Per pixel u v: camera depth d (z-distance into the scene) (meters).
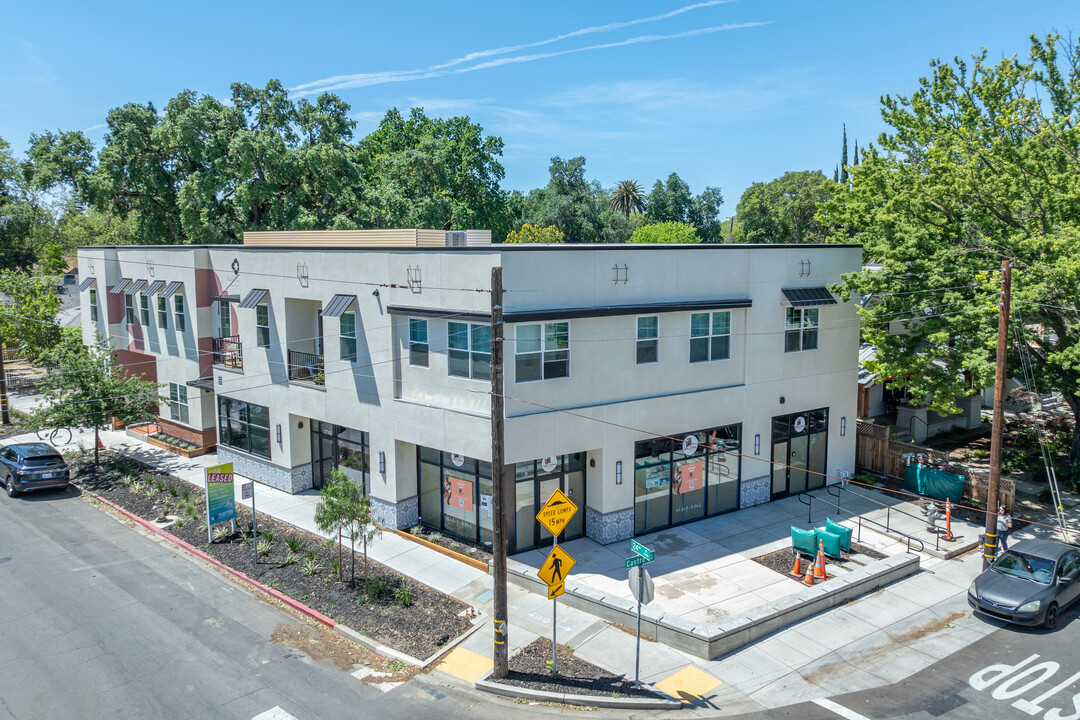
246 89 43.88
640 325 20.23
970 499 22.72
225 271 27.25
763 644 15.03
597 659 14.46
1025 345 22.62
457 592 17.47
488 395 18.53
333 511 17.12
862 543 20.09
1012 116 24.95
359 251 21.31
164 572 18.67
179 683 13.47
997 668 14.05
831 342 24.48
